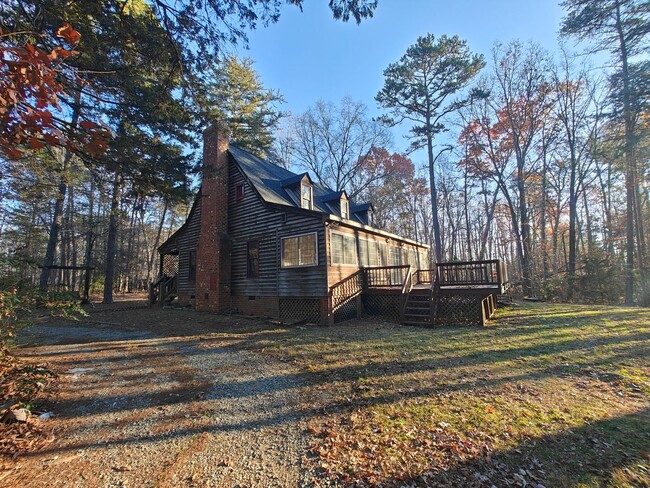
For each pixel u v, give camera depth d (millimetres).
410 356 6574
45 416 4086
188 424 3914
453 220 36594
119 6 5629
